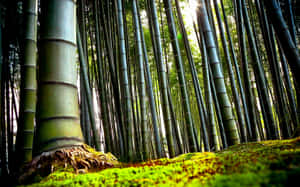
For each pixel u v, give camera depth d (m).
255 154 1.30
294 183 0.66
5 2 2.62
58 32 1.49
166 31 6.66
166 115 3.66
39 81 1.46
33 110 2.04
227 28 4.89
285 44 2.06
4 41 2.65
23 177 1.33
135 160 3.90
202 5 2.70
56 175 1.26
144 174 1.19
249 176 0.77
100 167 1.46
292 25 2.75
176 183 0.89
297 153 1.03
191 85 7.42
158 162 1.73
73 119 1.50
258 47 4.75
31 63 2.05
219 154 1.79
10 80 3.33
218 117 4.52
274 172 0.77
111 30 4.94
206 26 2.64
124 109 4.12
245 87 3.64
